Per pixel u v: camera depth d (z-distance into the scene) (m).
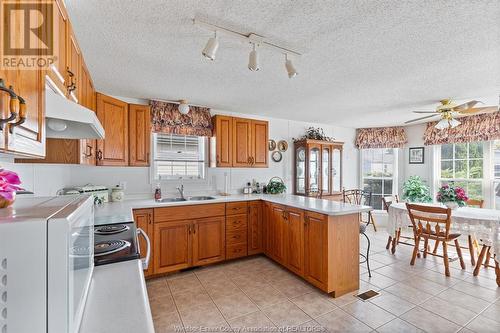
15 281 0.54
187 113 3.36
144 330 0.67
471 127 3.97
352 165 5.36
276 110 3.83
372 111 3.86
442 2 1.33
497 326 1.88
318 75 2.39
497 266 2.52
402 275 2.76
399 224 3.36
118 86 2.70
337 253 2.32
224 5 1.37
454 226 2.88
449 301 2.23
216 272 2.88
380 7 1.38
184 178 3.56
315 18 1.49
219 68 2.22
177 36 1.69
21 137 0.67
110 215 2.07
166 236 2.76
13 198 0.74
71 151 1.77
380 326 1.89
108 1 1.32
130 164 2.76
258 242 3.34
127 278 0.99
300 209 2.62
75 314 0.66
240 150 3.61
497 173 3.88
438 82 2.56
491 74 2.34
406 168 4.96
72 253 0.62
